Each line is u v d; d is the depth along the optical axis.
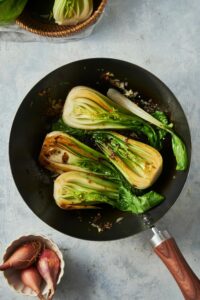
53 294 0.84
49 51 0.92
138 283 0.90
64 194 0.85
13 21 0.88
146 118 0.85
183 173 0.83
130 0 0.92
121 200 0.84
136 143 0.85
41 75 0.92
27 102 0.83
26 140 0.85
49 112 0.87
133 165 0.84
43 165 0.86
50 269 0.84
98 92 0.86
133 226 0.83
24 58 0.92
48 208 0.85
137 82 0.85
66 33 0.87
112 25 0.92
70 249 0.90
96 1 0.89
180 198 0.90
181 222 0.90
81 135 0.87
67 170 0.86
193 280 0.77
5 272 0.84
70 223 0.85
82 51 0.92
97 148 0.87
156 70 0.92
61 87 0.86
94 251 0.90
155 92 0.85
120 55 0.92
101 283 0.90
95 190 0.84
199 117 0.91
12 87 0.92
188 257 0.90
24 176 0.84
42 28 0.88
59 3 0.85
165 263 0.79
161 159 0.84
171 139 0.85
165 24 0.92
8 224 0.90
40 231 0.90
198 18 0.92
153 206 0.83
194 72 0.92
